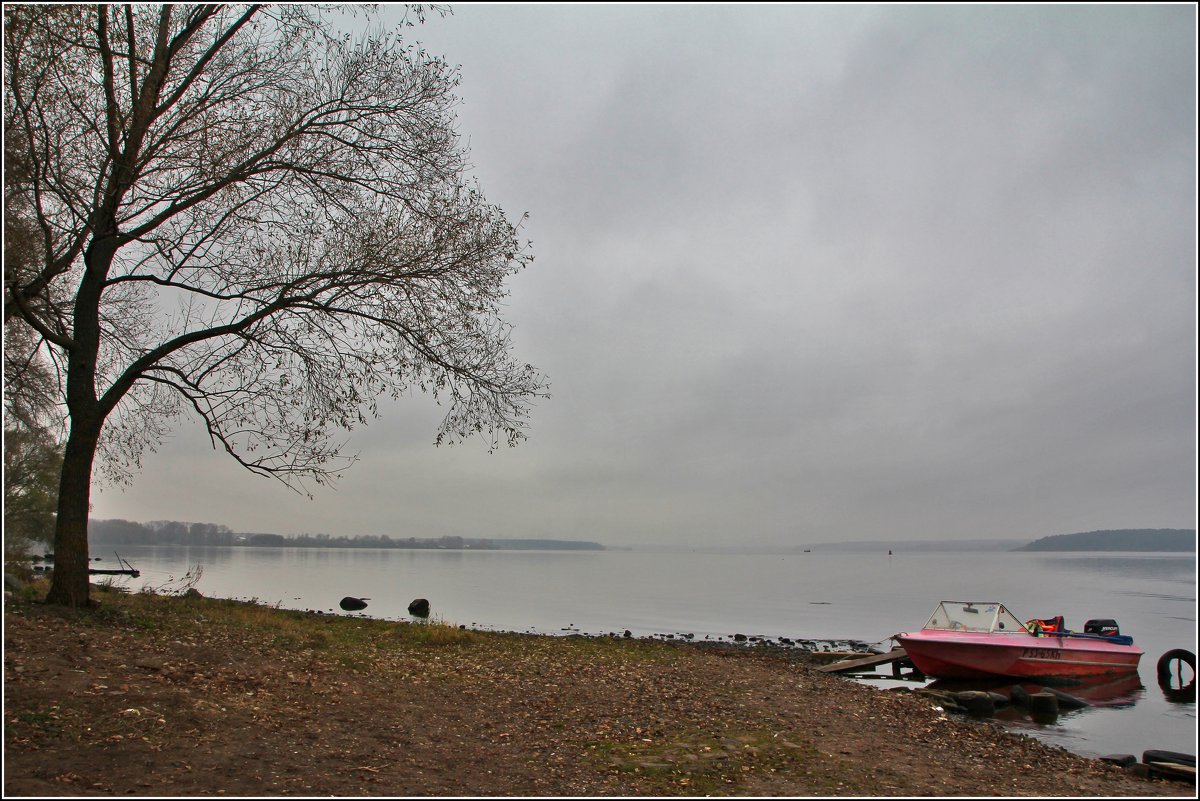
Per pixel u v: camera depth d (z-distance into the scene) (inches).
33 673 350.9
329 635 676.1
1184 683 869.8
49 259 503.5
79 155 515.8
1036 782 341.4
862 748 379.6
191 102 562.3
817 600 2159.2
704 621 1510.8
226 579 2440.9
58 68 486.0
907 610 1819.6
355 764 294.2
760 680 587.5
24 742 271.9
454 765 305.9
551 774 303.0
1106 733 607.5
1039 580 3563.0
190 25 569.6
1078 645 837.8
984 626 860.6
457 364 621.3
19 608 498.9
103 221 534.0
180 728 310.8
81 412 560.1
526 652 661.9
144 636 482.9
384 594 2012.8
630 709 436.1
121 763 265.7
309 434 600.1
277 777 269.4
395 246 596.1
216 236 589.0
